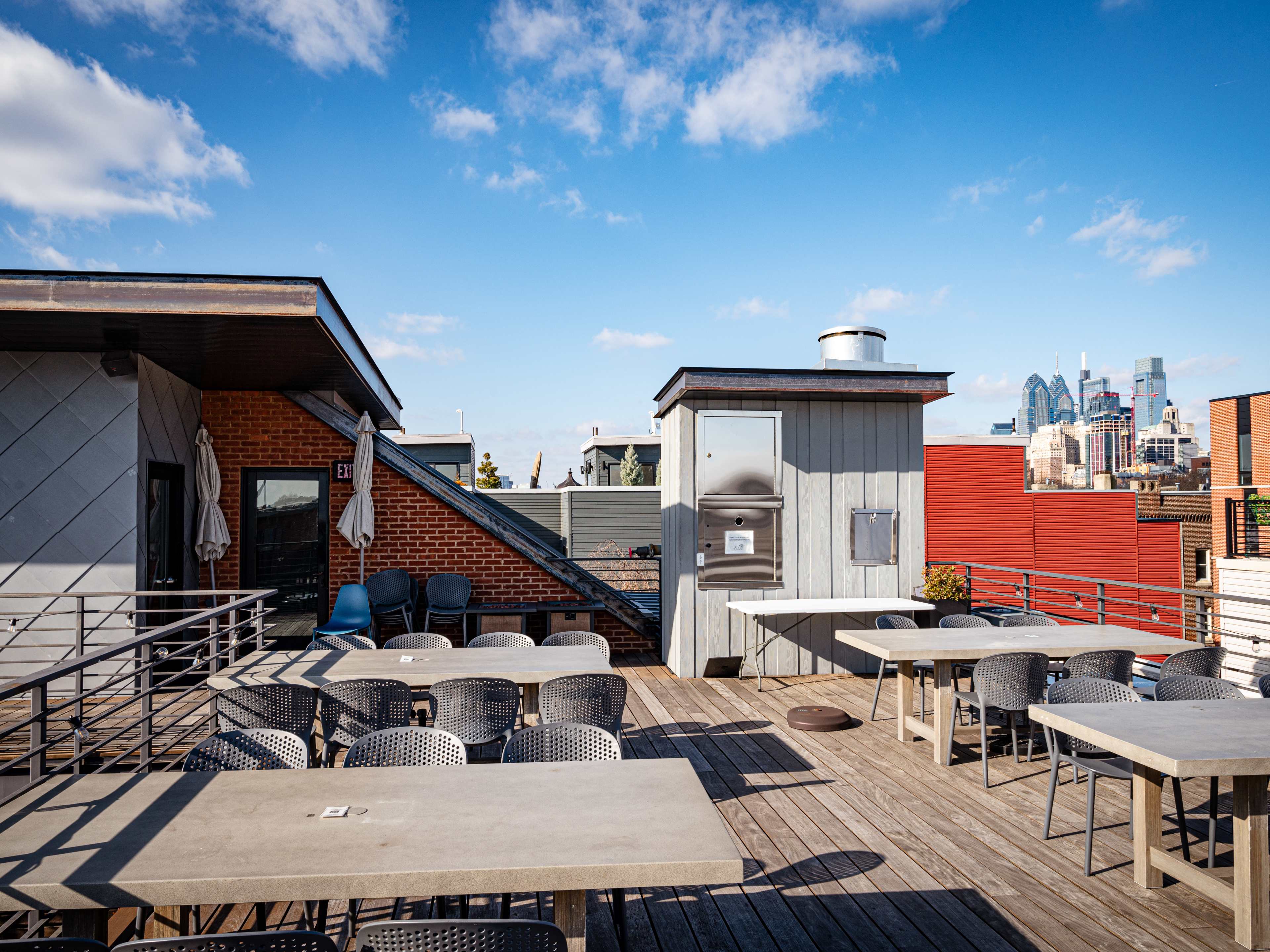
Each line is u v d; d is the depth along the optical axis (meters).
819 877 3.57
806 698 7.17
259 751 3.07
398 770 2.80
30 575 6.54
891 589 8.34
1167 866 3.36
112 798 2.48
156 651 6.67
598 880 1.97
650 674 8.29
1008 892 3.42
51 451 6.58
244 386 8.30
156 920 2.97
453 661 4.86
